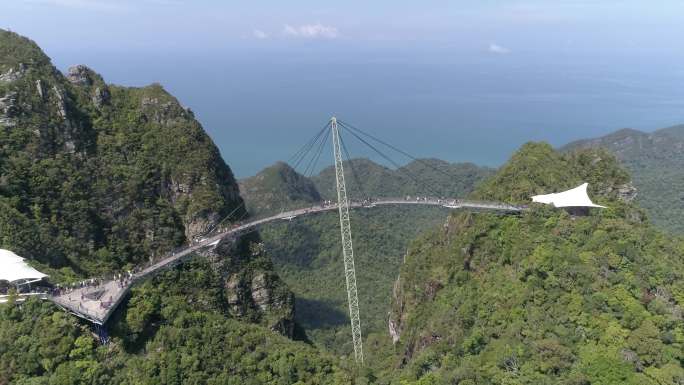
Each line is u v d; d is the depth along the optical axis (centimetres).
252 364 10269
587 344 9212
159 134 17038
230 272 15638
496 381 8956
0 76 15000
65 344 9438
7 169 13500
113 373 9531
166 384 9562
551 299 10481
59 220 13875
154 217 15662
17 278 10412
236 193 18050
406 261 17875
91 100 16800
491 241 13600
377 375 11469
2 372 9081
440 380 9512
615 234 12394
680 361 8656
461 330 11306
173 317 11038
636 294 10131
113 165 15850
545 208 13988
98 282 11862
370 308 19525
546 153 16850
